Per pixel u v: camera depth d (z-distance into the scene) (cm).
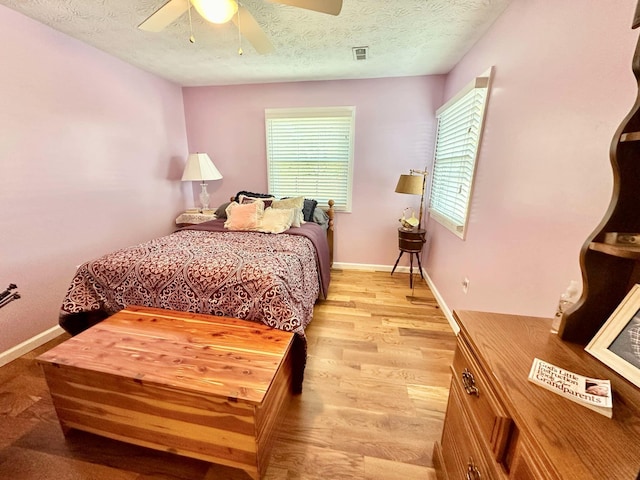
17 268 194
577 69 110
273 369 119
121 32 213
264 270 164
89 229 246
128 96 278
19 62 188
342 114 333
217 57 260
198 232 267
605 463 49
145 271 172
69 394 125
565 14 118
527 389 66
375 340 216
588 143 103
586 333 83
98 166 251
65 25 203
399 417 148
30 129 197
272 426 125
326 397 160
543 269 128
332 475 119
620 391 65
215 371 117
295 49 241
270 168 368
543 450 52
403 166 338
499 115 175
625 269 76
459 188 239
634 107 67
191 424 114
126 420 122
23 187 195
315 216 332
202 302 166
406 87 315
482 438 77
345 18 191
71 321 179
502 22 176
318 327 234
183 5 148
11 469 121
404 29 205
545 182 128
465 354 93
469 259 211
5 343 188
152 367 119
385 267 373
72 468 121
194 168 334
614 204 72
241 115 356
